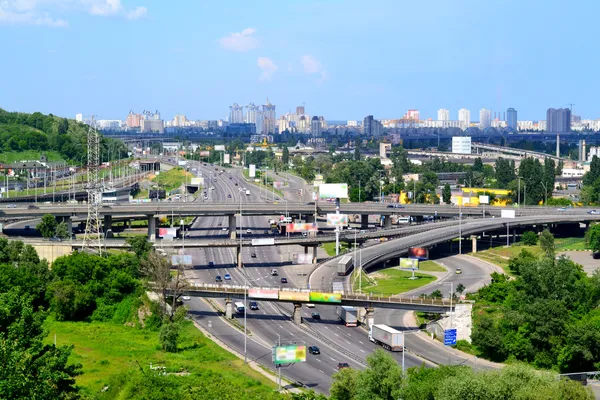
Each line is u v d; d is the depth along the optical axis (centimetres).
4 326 17550
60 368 17212
